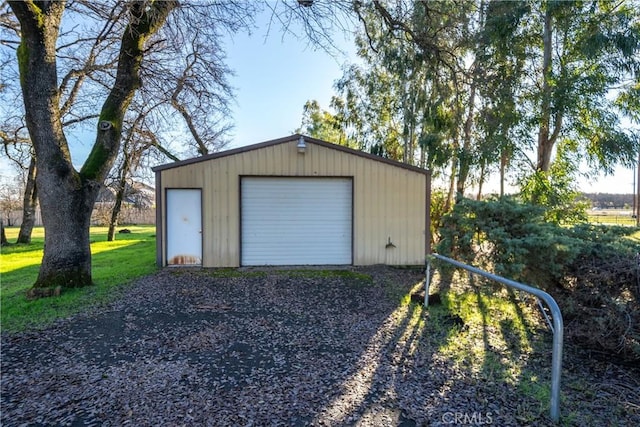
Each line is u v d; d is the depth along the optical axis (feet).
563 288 14.43
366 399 8.78
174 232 27.58
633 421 8.14
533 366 11.10
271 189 28.43
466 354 11.77
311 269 27.30
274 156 28.09
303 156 28.32
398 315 16.02
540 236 15.35
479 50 32.99
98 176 20.33
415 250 29.25
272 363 10.89
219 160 27.73
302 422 7.79
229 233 27.91
